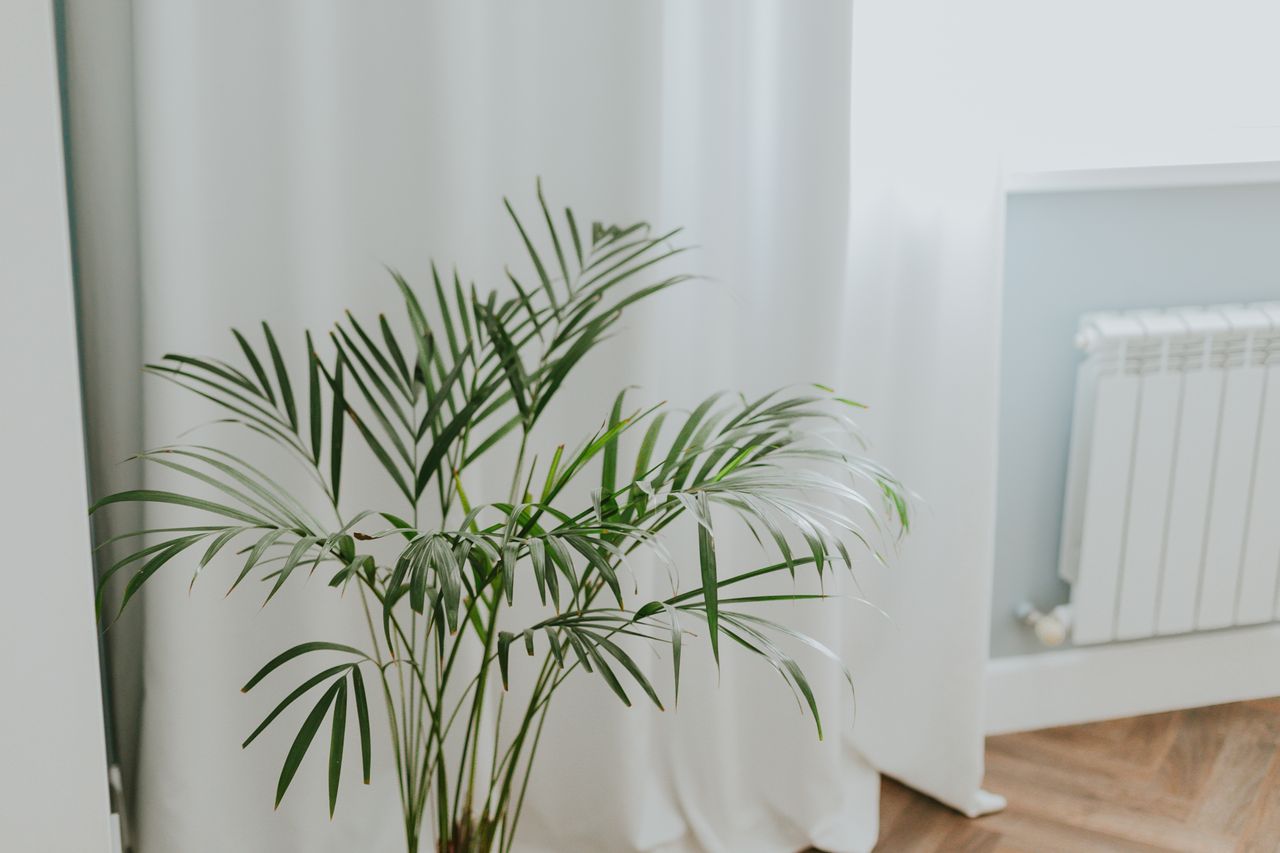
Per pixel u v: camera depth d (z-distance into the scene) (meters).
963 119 1.85
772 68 1.74
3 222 0.92
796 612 1.86
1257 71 2.17
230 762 1.62
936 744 2.04
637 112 1.62
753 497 1.20
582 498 1.75
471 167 1.60
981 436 1.91
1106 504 2.18
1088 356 2.17
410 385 1.37
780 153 1.76
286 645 1.63
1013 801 2.09
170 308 1.47
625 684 1.77
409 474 1.67
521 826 1.86
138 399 1.55
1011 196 2.12
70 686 1.01
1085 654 2.34
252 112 1.50
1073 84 2.10
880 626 2.05
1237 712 2.39
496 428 1.70
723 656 1.87
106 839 1.05
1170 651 2.37
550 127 1.66
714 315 1.80
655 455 1.81
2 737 1.00
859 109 1.89
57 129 0.93
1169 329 2.12
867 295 1.95
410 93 1.57
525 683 1.78
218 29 1.46
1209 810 2.06
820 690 1.88
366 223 1.60
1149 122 2.15
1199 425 2.18
